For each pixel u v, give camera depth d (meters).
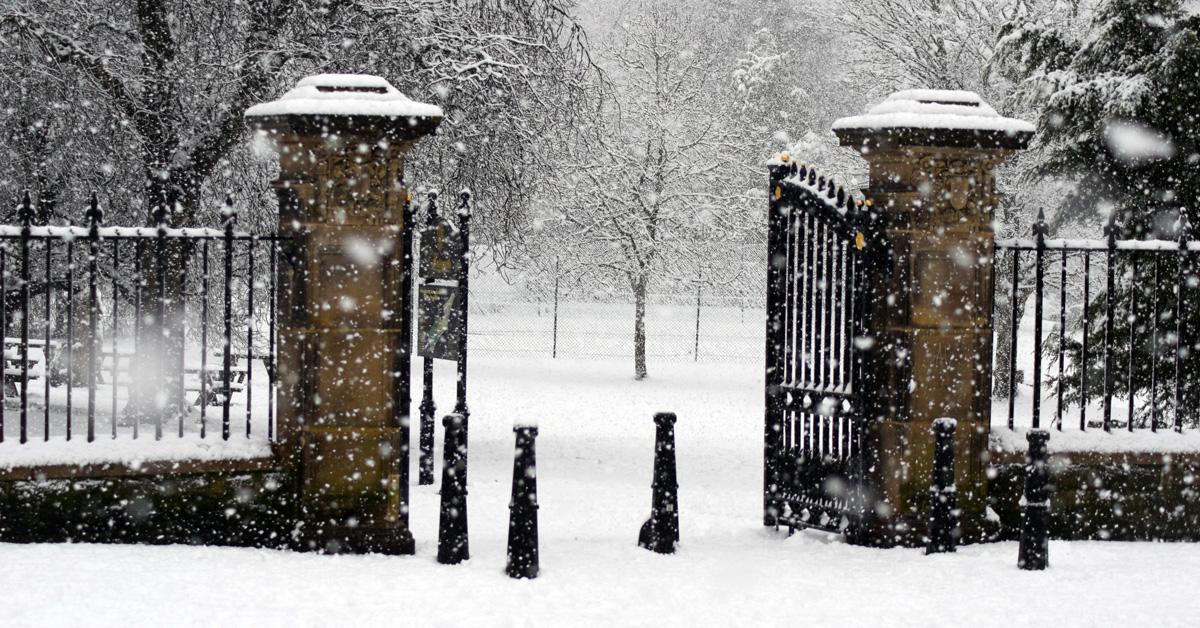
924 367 8.27
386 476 7.72
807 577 7.17
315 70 14.56
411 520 9.73
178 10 14.67
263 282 16.34
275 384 8.59
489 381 27.31
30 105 13.89
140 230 7.51
